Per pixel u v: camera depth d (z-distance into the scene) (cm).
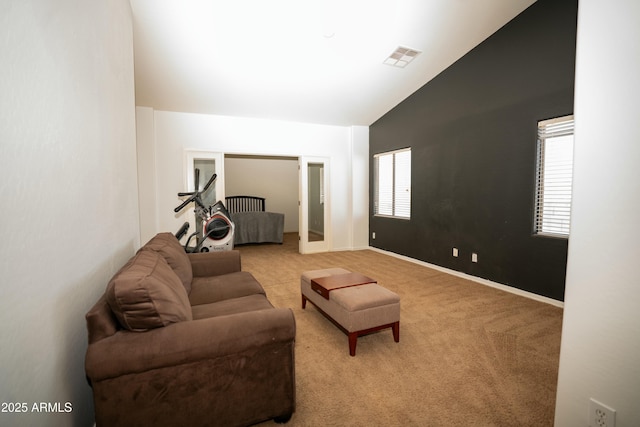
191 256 259
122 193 192
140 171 451
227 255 265
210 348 121
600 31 104
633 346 100
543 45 296
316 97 460
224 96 435
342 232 595
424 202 457
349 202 595
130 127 220
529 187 314
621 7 99
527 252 317
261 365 132
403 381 177
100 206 146
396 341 221
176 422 120
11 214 77
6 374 74
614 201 103
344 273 277
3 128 74
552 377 180
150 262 151
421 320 260
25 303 83
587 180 110
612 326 105
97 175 142
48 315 95
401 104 498
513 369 188
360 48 349
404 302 302
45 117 94
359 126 584
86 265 127
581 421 114
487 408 154
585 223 111
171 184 474
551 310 281
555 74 288
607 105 103
